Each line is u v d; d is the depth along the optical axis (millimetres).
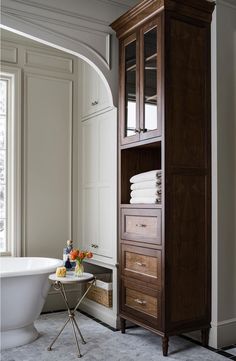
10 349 2924
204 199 2980
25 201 3910
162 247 2775
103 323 3525
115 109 3432
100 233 3666
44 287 3125
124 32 3262
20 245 3859
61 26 3170
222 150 3031
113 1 3400
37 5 3068
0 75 3844
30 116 3959
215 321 2943
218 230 2977
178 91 2869
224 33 3072
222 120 3039
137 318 3037
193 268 2895
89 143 3934
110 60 3385
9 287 2883
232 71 3121
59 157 4109
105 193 3602
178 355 2785
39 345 3002
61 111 4129
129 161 3373
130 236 3135
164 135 2787
